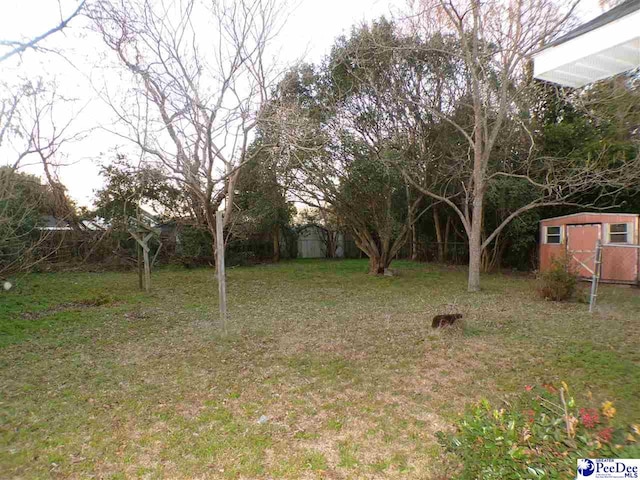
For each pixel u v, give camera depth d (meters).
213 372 4.87
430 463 2.89
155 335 6.61
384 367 4.95
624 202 12.39
